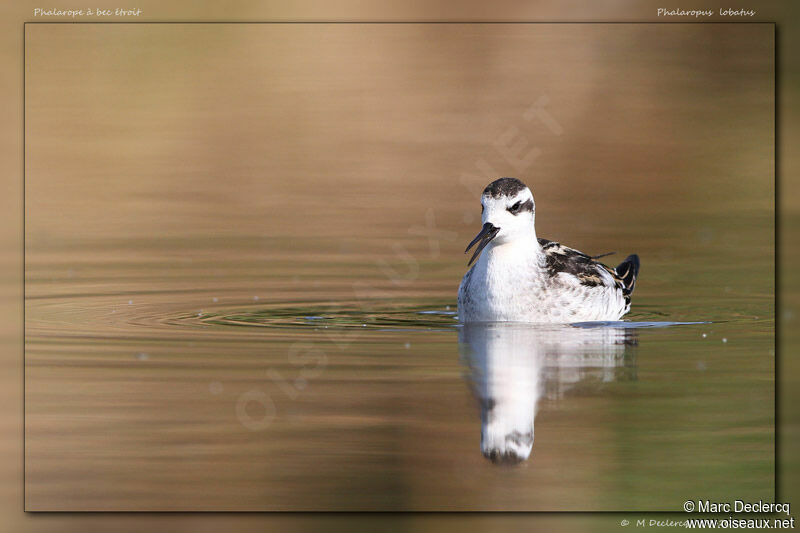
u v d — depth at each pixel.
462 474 9.66
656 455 9.82
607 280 14.59
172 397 11.12
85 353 12.66
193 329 13.98
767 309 15.27
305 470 9.69
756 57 32.84
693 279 17.45
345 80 32.62
